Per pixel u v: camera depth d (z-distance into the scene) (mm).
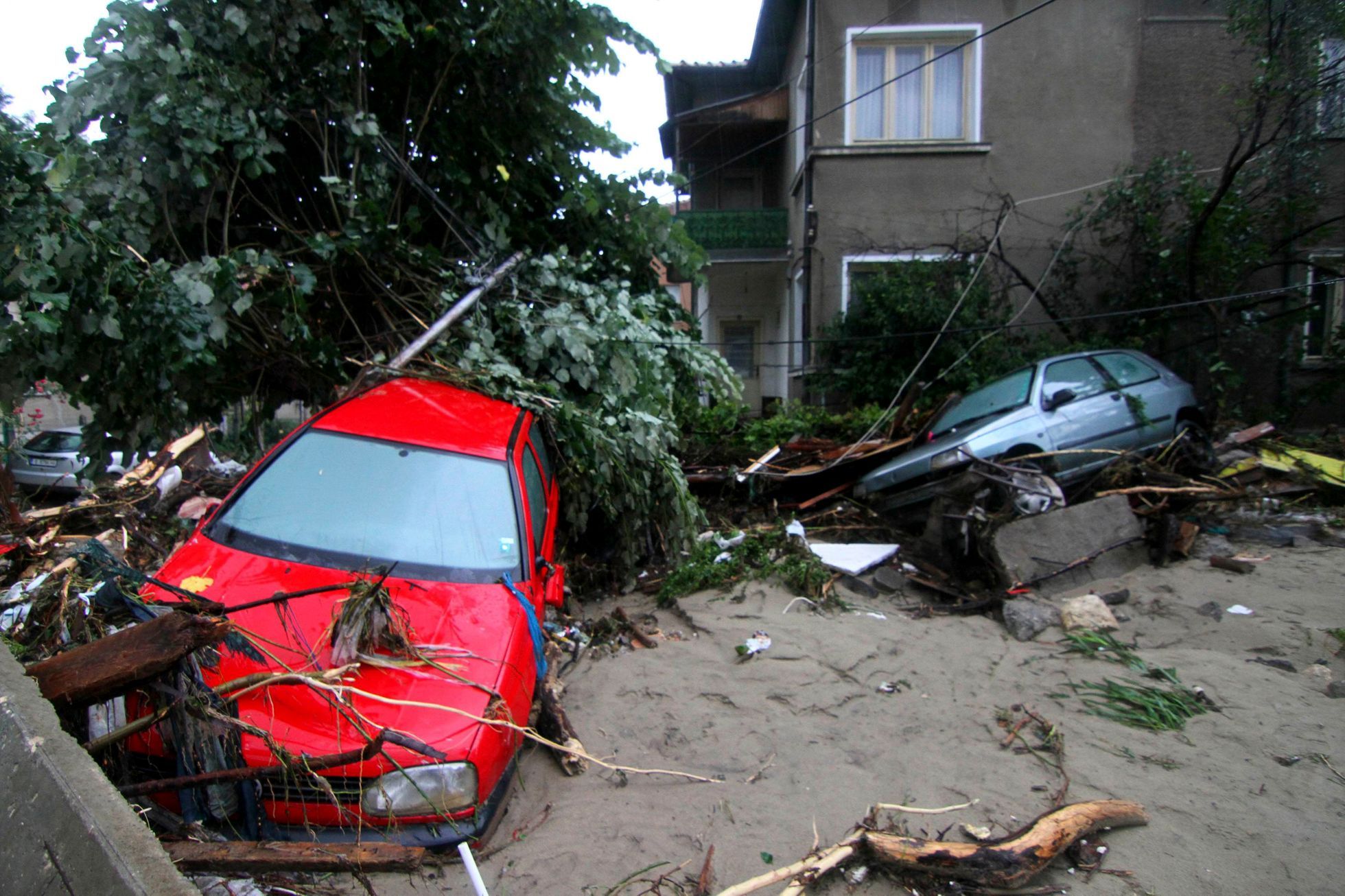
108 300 4430
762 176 15773
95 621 3059
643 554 6977
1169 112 11688
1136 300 11086
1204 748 4035
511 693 3369
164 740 2850
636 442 5883
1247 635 5383
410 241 6641
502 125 6691
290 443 4371
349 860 2672
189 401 5688
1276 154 10055
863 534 8148
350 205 5863
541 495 4977
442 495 4191
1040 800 3598
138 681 2592
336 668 3082
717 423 10578
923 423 9828
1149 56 11656
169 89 4938
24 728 2316
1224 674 4824
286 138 6234
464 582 3820
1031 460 7316
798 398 12758
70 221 4258
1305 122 9844
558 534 6246
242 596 3514
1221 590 6113
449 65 6199
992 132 11734
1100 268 11445
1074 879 3090
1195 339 11125
